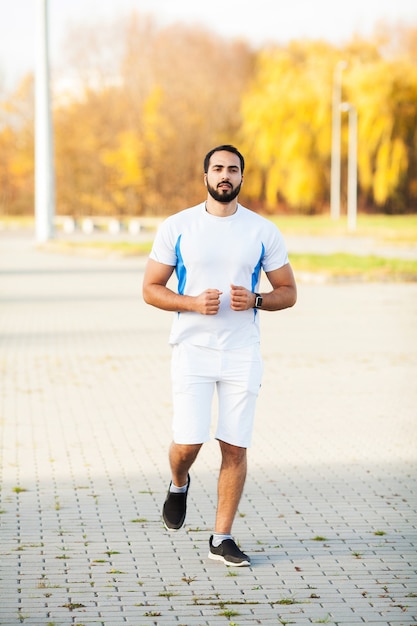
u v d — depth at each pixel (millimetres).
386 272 29047
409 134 71438
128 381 13047
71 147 90562
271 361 14766
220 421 6254
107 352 15625
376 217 78812
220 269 6109
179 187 90250
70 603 5516
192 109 89812
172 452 6297
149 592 5703
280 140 74312
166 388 12547
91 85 92688
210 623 5238
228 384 6207
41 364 14445
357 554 6383
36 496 7723
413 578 5953
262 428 10242
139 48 91875
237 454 6277
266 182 81000
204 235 6102
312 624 5234
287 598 5605
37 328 18594
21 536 6730
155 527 6961
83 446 9406
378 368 14117
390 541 6660
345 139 72312
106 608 5449
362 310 21703
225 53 91375
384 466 8727
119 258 39375
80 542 6617
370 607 5484
